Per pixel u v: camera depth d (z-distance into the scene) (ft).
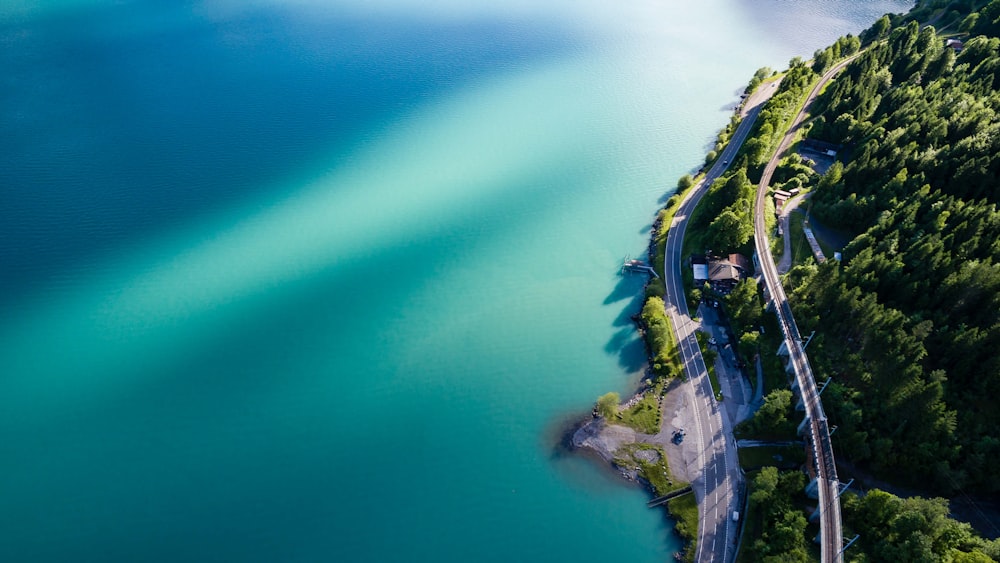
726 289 627.05
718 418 520.42
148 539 471.62
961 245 520.01
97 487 506.07
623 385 570.46
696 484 478.59
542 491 495.82
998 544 371.56
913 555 375.25
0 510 490.08
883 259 539.70
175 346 629.10
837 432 468.34
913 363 462.60
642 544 456.86
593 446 519.60
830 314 536.83
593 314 651.66
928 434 438.81
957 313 490.90
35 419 558.56
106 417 561.02
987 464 425.69
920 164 637.30
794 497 446.19
